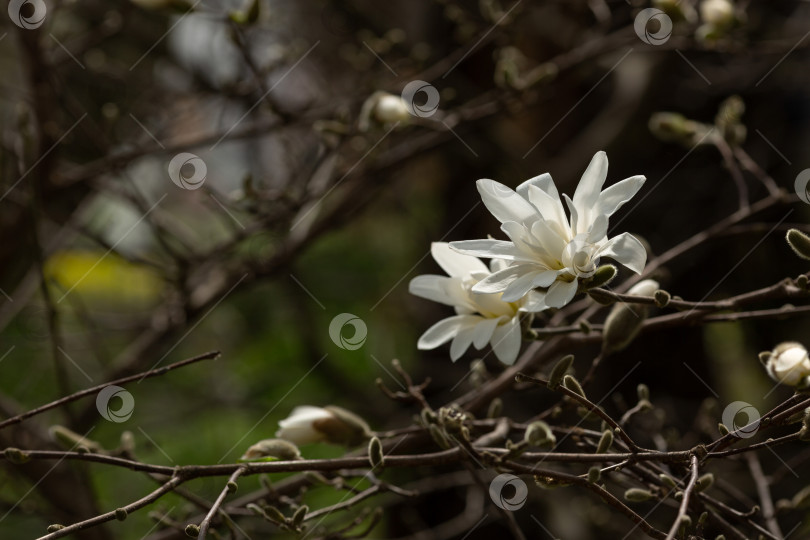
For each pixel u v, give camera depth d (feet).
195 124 7.46
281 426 4.86
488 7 5.82
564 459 4.59
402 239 9.69
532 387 5.12
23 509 5.59
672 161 8.31
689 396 7.84
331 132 5.51
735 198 8.16
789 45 5.82
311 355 8.71
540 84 5.73
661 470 4.77
